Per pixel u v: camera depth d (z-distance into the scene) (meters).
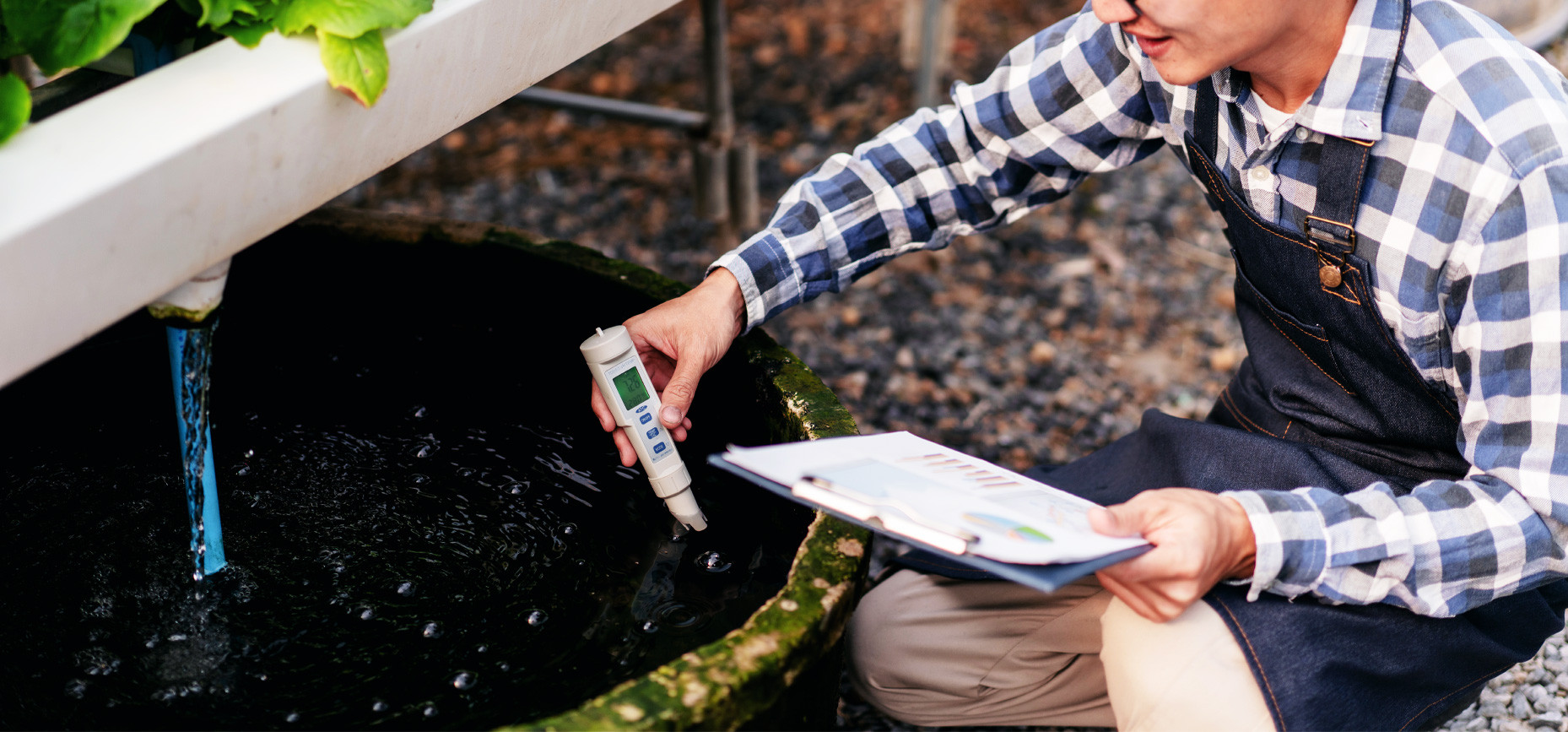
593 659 1.23
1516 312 1.09
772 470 1.10
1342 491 1.28
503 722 1.14
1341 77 1.13
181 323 1.08
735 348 1.50
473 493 1.49
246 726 1.14
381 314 1.80
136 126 0.94
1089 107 1.43
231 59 1.04
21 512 1.41
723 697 0.95
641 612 1.29
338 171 1.11
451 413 1.66
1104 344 2.78
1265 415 1.45
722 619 1.27
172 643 1.23
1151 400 2.59
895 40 4.22
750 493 1.45
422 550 1.39
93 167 0.88
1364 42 1.12
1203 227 3.25
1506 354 1.10
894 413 2.52
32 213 0.83
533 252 1.67
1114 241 3.19
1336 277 1.23
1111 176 3.47
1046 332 2.83
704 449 1.58
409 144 1.19
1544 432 1.09
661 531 1.41
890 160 1.49
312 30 1.08
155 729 1.13
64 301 0.88
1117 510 1.08
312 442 1.57
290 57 1.05
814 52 4.13
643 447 1.34
